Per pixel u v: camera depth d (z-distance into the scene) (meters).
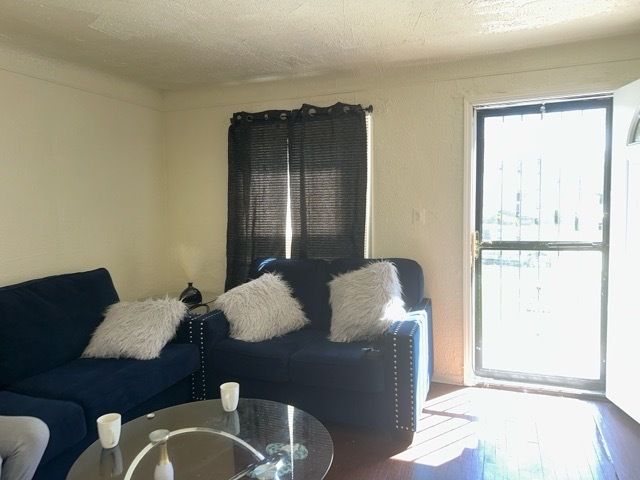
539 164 3.07
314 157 3.33
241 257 3.59
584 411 2.77
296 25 2.41
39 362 2.37
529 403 2.89
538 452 2.34
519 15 2.33
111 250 3.38
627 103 2.59
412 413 2.39
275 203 3.47
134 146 3.57
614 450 2.35
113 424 1.75
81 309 2.70
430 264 3.21
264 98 3.54
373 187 3.32
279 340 2.81
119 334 2.56
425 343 2.73
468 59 3.00
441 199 3.15
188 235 3.88
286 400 2.62
